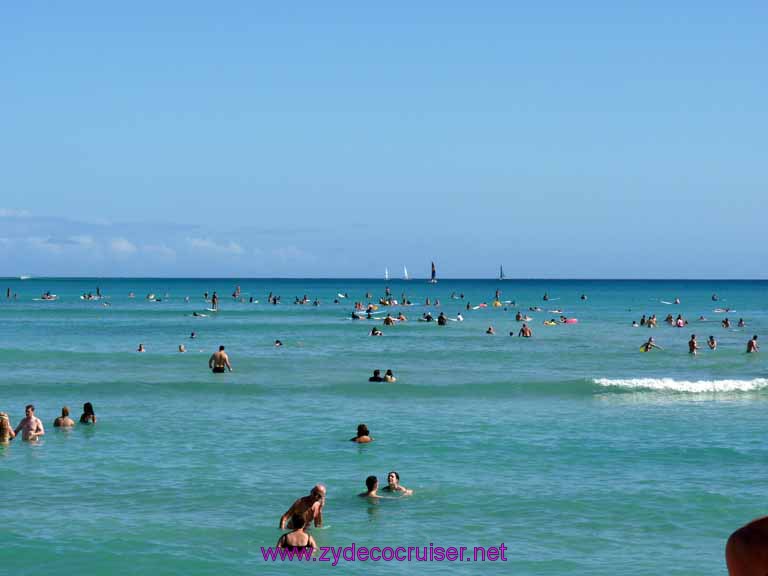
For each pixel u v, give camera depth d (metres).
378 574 15.30
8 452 25.34
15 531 17.36
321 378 46.41
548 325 98.81
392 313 125.25
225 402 36.78
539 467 23.88
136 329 87.81
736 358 60.94
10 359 56.25
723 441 27.92
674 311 142.50
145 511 19.06
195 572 15.21
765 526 3.50
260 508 19.45
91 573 15.06
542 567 15.70
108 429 29.52
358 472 23.16
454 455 25.50
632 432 29.62
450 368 53.34
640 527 18.17
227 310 129.75
